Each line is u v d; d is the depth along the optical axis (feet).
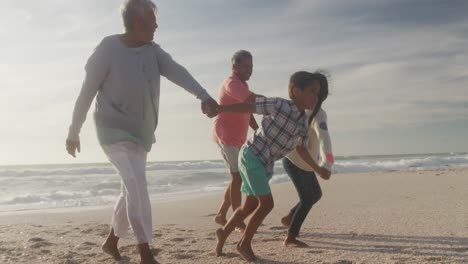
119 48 10.59
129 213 10.24
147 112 10.75
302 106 11.57
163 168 78.74
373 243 13.28
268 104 11.32
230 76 15.34
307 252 12.42
